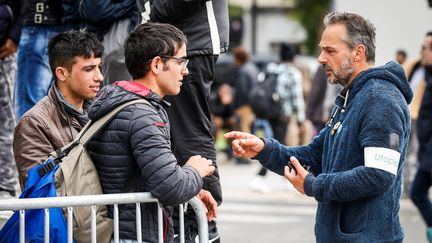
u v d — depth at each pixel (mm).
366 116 5008
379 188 4938
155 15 6129
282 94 15898
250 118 18641
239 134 5625
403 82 5113
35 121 5762
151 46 5066
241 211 13484
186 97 6141
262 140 5637
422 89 12930
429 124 10211
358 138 5051
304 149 5688
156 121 4945
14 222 4930
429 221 10344
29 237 4859
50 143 5781
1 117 7672
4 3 7559
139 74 5125
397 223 5227
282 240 11086
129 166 4988
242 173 17953
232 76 23797
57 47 5809
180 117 6148
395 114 4965
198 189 5043
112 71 6715
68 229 4820
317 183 5086
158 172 4859
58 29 7188
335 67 5203
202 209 5203
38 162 5691
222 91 20094
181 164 6199
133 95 4996
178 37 5133
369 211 5098
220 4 6199
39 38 7188
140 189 5031
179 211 5227
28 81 7230
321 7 34438
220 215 13094
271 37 43531
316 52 34312
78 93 5844
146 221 5020
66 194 4984
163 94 5180
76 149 5047
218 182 6234
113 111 4977
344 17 5219
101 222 4984
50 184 4984
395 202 5180
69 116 5855
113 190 5016
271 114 15898
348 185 4957
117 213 4902
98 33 6809
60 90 5879
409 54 15891
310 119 14781
